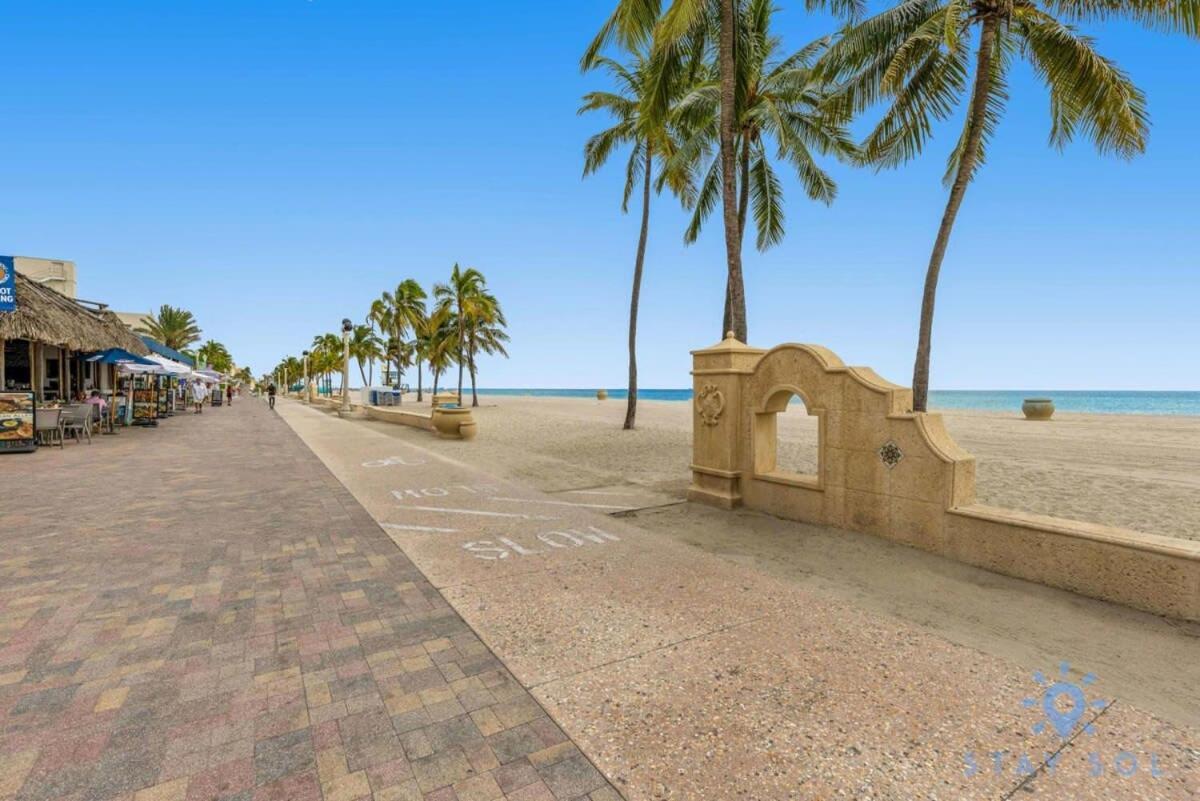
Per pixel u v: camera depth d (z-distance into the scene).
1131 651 3.51
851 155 15.52
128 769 2.29
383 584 4.45
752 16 13.62
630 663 3.25
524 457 12.84
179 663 3.16
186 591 4.23
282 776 2.28
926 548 5.42
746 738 2.57
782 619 3.88
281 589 4.30
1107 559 4.26
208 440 15.41
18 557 4.96
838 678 3.11
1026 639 3.68
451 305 42.53
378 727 2.61
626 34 10.70
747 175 15.55
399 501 7.57
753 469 7.23
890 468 5.71
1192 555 3.87
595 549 5.50
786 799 2.19
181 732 2.54
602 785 2.26
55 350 17.81
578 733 2.59
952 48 8.95
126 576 4.52
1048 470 10.45
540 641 3.51
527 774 2.31
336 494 7.98
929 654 3.40
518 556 5.25
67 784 2.20
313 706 2.77
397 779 2.27
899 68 10.84
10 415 11.91
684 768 2.36
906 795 2.21
